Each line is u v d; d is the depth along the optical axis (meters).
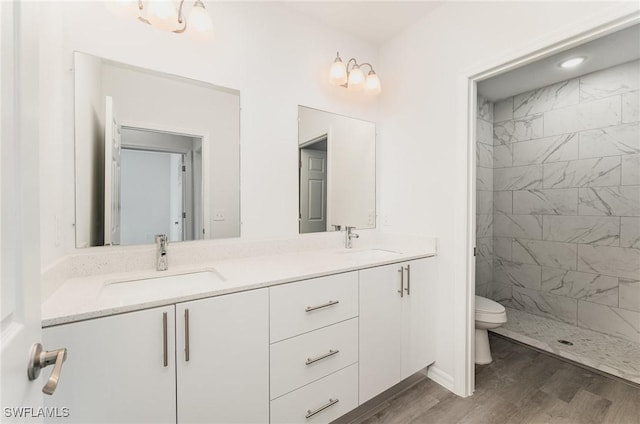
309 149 1.98
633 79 2.27
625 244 2.33
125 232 1.38
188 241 1.55
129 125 1.39
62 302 0.92
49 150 1.05
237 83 1.69
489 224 3.15
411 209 2.06
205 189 1.60
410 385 1.83
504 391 1.75
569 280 2.64
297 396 1.27
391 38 2.21
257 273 1.31
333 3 1.84
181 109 1.53
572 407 1.61
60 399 0.81
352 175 2.20
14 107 0.50
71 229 1.23
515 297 3.02
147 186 1.45
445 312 1.82
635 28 1.83
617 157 2.36
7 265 0.47
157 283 1.32
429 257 1.84
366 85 2.07
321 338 1.35
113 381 0.88
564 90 2.65
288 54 1.88
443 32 1.83
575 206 2.60
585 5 1.24
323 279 1.36
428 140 1.93
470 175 1.72
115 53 1.35
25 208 0.53
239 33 1.69
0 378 0.43
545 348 2.24
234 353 1.10
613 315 2.38
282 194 1.87
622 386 1.79
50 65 1.08
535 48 1.39
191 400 1.01
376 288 1.57
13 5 0.50
